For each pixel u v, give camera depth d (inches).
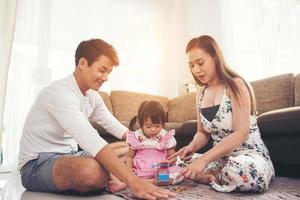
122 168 39.4
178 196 40.9
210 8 130.3
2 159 96.5
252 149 49.1
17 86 101.8
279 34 99.7
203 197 40.2
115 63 48.1
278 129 56.7
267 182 43.8
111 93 119.0
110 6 126.3
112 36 125.4
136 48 132.7
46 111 47.4
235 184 42.7
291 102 83.9
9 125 98.7
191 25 140.5
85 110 53.3
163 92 138.6
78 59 48.1
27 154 47.0
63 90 46.6
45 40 107.6
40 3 108.7
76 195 44.2
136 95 120.8
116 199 41.1
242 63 112.6
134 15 133.9
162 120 61.2
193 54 49.8
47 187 45.3
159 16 142.3
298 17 95.4
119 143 59.9
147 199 36.9
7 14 100.3
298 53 95.2
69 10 115.1
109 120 61.2
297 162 55.2
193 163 43.8
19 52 103.3
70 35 114.0
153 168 55.5
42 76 105.2
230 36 117.7
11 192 61.9
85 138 41.2
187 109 116.3
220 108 49.1
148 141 59.9
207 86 53.5
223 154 44.4
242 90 47.4
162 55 140.6
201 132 57.0
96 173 41.8
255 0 108.1
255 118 51.8
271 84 88.7
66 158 43.6
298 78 82.9
